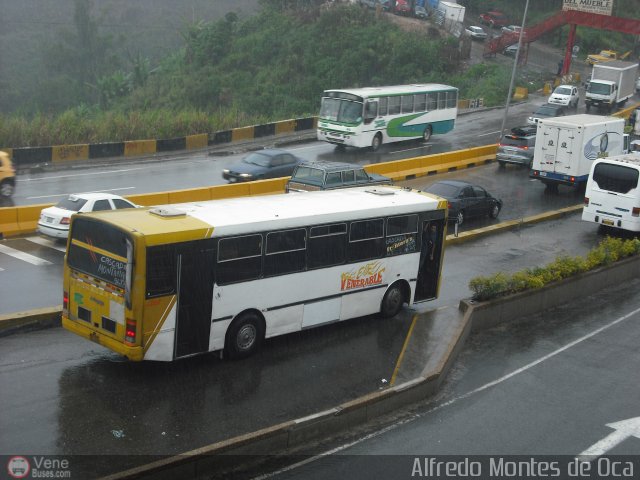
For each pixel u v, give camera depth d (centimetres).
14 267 1862
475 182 3400
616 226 2519
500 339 1658
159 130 4031
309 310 1461
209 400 1191
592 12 6756
